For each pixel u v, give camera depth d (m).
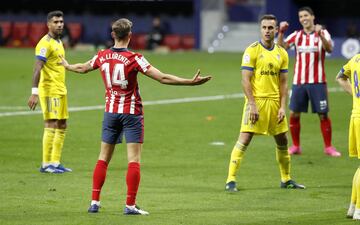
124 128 27.20
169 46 134.00
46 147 35.53
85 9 142.75
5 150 41.19
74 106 59.97
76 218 26.50
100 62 27.20
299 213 27.89
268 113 32.09
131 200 27.17
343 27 127.56
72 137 45.72
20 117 53.53
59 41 35.91
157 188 32.38
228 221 26.45
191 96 67.25
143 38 134.50
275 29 32.06
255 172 36.34
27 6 145.50
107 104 27.20
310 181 34.38
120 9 141.50
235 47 128.75
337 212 28.03
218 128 50.06
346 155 41.34
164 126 50.75
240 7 132.75
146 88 73.12
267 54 31.95
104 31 142.00
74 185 32.59
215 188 32.53
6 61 103.81
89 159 39.06
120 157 39.56
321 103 41.38
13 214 27.09
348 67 27.59
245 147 32.22
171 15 140.00
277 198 30.64
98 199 27.59
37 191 31.28
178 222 26.17
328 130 41.50
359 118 26.70
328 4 127.38
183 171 36.25
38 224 25.58
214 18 131.88
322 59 41.62
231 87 74.19
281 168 32.81
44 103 35.41
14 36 140.75
